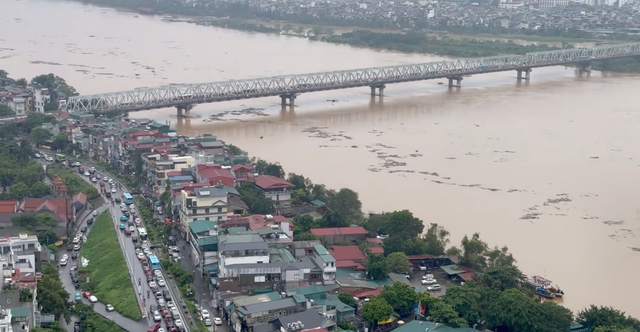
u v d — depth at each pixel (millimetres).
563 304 196500
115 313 183000
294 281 191375
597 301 199000
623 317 177625
